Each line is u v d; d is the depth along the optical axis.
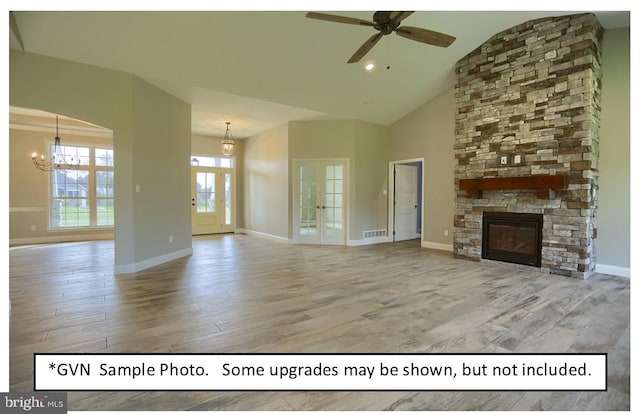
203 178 8.76
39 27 3.51
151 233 4.88
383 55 4.91
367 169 7.17
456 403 1.76
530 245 4.67
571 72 4.25
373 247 6.75
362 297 3.44
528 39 4.64
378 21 2.88
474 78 5.28
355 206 6.99
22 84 3.77
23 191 6.99
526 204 4.71
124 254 4.45
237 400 1.79
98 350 2.26
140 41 3.87
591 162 4.15
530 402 1.77
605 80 4.46
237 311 3.01
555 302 3.28
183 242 5.73
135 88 4.50
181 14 3.61
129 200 4.45
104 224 7.96
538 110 4.56
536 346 2.35
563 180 4.20
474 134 5.30
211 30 3.88
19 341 2.39
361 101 6.20
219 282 4.01
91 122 4.16
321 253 6.04
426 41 3.15
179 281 4.05
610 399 1.79
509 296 3.47
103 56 4.04
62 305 3.15
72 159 7.52
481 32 4.81
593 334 2.55
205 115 6.60
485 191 5.20
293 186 7.20
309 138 7.09
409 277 4.28
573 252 4.27
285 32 4.11
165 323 2.73
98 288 3.73
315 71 5.00
